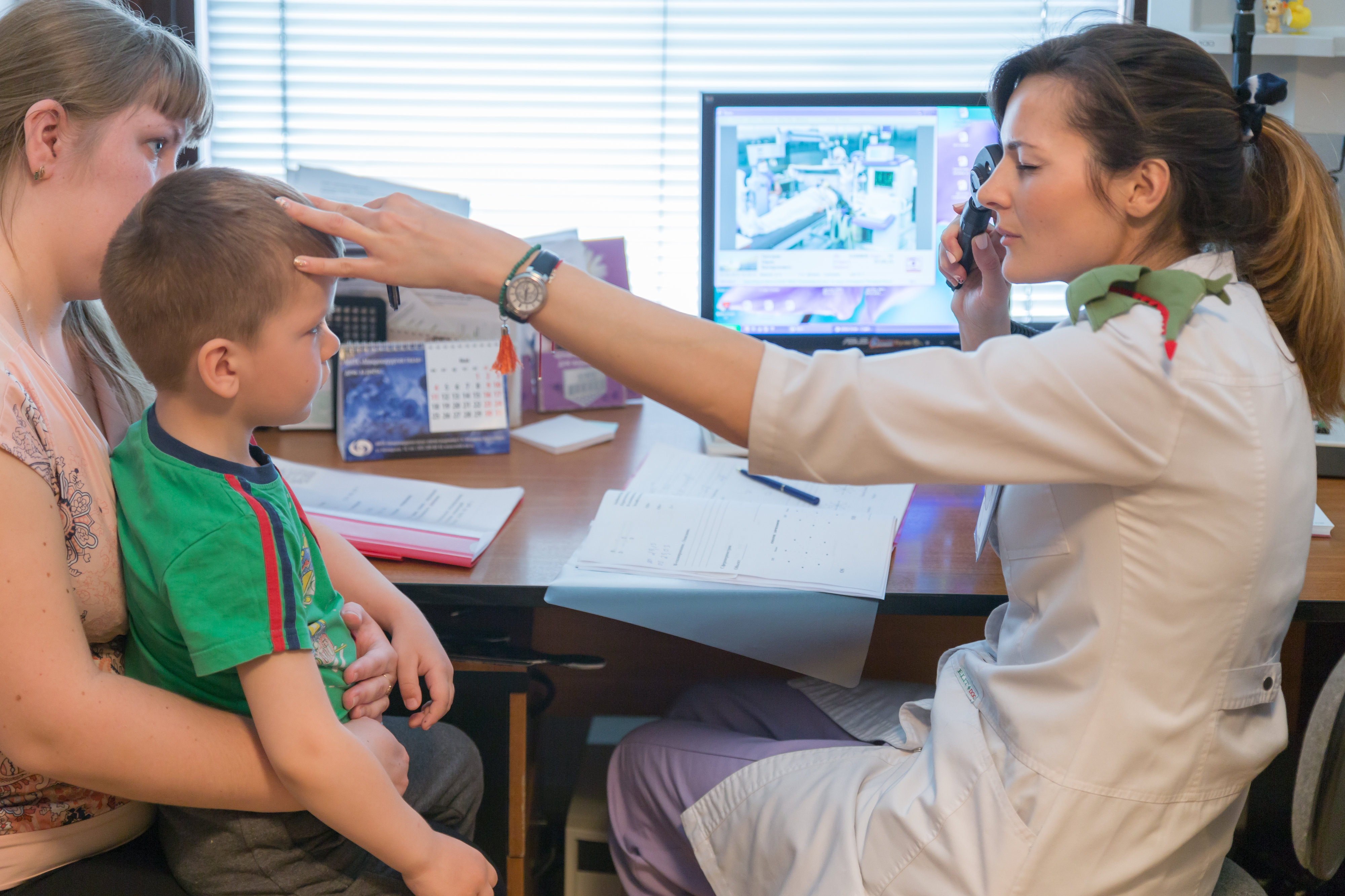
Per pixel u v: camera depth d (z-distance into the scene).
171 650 0.81
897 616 1.51
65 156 0.83
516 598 1.08
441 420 1.51
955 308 1.28
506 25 1.88
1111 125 0.83
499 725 1.34
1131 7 1.78
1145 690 0.82
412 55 1.89
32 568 0.72
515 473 1.45
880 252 1.59
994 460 0.80
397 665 0.98
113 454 0.85
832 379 0.82
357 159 1.94
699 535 1.19
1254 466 0.78
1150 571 0.81
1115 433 0.78
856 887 0.87
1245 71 1.34
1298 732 1.50
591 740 1.95
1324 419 0.93
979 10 1.87
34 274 0.85
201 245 0.76
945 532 1.24
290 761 0.76
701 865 1.04
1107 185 0.85
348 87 1.90
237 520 0.77
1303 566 0.85
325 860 0.87
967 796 0.86
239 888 0.84
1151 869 0.84
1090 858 0.82
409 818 0.81
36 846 0.81
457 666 1.10
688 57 1.90
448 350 1.52
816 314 1.60
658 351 0.85
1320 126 1.63
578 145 1.94
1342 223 0.88
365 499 1.31
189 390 0.81
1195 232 0.88
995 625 1.05
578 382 1.76
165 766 0.76
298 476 1.38
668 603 1.07
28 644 0.72
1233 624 0.81
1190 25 1.64
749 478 1.39
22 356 0.77
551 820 1.69
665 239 2.00
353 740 0.78
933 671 1.53
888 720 1.21
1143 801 0.82
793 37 1.89
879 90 1.88
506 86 1.91
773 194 1.56
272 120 1.92
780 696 1.30
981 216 1.19
